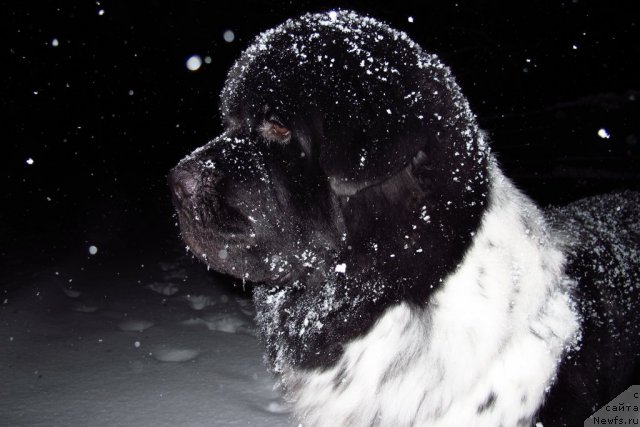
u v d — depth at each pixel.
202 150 1.04
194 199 1.02
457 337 0.95
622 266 1.12
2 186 4.12
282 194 1.01
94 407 1.23
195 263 2.36
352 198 0.97
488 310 0.95
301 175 1.00
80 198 4.01
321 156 0.98
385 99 0.95
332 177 0.97
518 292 0.97
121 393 1.27
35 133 6.22
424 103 0.96
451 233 0.95
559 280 1.02
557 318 0.99
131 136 7.40
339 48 0.98
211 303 1.81
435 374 0.95
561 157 3.09
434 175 0.96
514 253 0.98
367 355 0.98
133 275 2.13
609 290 1.08
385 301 0.97
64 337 1.49
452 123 0.97
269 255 1.03
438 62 1.01
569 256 1.08
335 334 1.00
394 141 0.94
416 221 0.96
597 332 1.03
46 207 3.56
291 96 0.99
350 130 0.95
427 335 0.96
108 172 5.31
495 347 0.95
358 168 0.95
